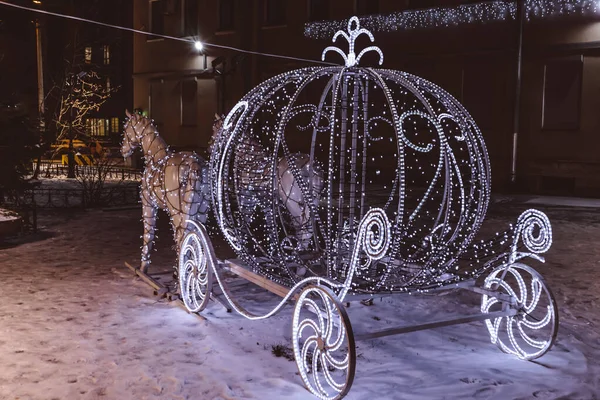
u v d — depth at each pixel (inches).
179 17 1043.3
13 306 257.8
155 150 287.9
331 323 169.8
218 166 259.1
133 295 277.3
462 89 801.6
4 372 187.0
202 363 195.6
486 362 200.4
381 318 248.1
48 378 182.9
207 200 264.4
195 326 233.0
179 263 255.1
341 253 230.7
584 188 720.3
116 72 1587.1
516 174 772.0
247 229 258.2
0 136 489.1
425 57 818.8
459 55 794.2
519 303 205.9
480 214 220.4
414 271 244.2
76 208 596.7
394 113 191.8
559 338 223.1
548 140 747.4
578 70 725.9
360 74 215.5
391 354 207.2
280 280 226.4
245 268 245.6
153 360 197.3
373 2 868.0
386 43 853.2
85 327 230.5
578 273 330.3
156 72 1071.6
